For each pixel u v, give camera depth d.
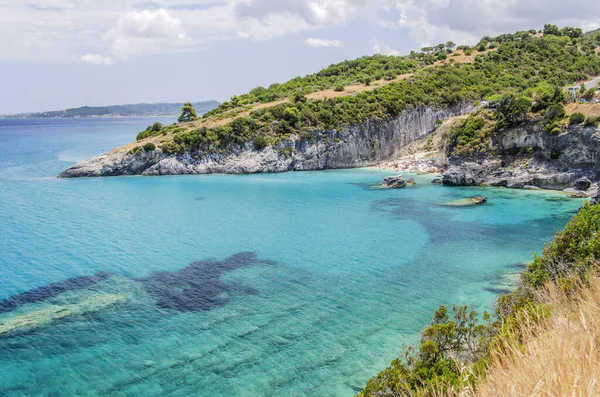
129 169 111.94
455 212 68.81
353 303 36.56
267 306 36.09
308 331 31.91
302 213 70.44
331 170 120.81
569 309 10.34
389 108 129.12
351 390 25.09
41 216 67.94
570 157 82.50
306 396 24.58
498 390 6.57
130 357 28.59
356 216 67.75
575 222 29.58
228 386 25.56
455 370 17.31
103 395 24.81
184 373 26.84
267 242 54.34
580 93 96.31
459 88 140.62
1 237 56.22
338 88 145.75
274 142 119.50
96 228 61.06
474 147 94.50
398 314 34.41
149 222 64.62
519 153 90.38
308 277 42.53
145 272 43.84
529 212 67.38
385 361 27.88
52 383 25.88
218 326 32.72
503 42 173.25
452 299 36.97
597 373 5.78
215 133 118.88
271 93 155.75
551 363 6.17
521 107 88.88
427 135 134.50
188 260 47.56
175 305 36.28
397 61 175.50
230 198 83.19
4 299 37.19
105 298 37.53
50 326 32.56
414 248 51.28
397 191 88.19
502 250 49.97
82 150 172.50
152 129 130.25
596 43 175.38
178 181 103.19
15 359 28.23
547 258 27.23
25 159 143.25
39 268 44.84
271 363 27.84
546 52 161.50
